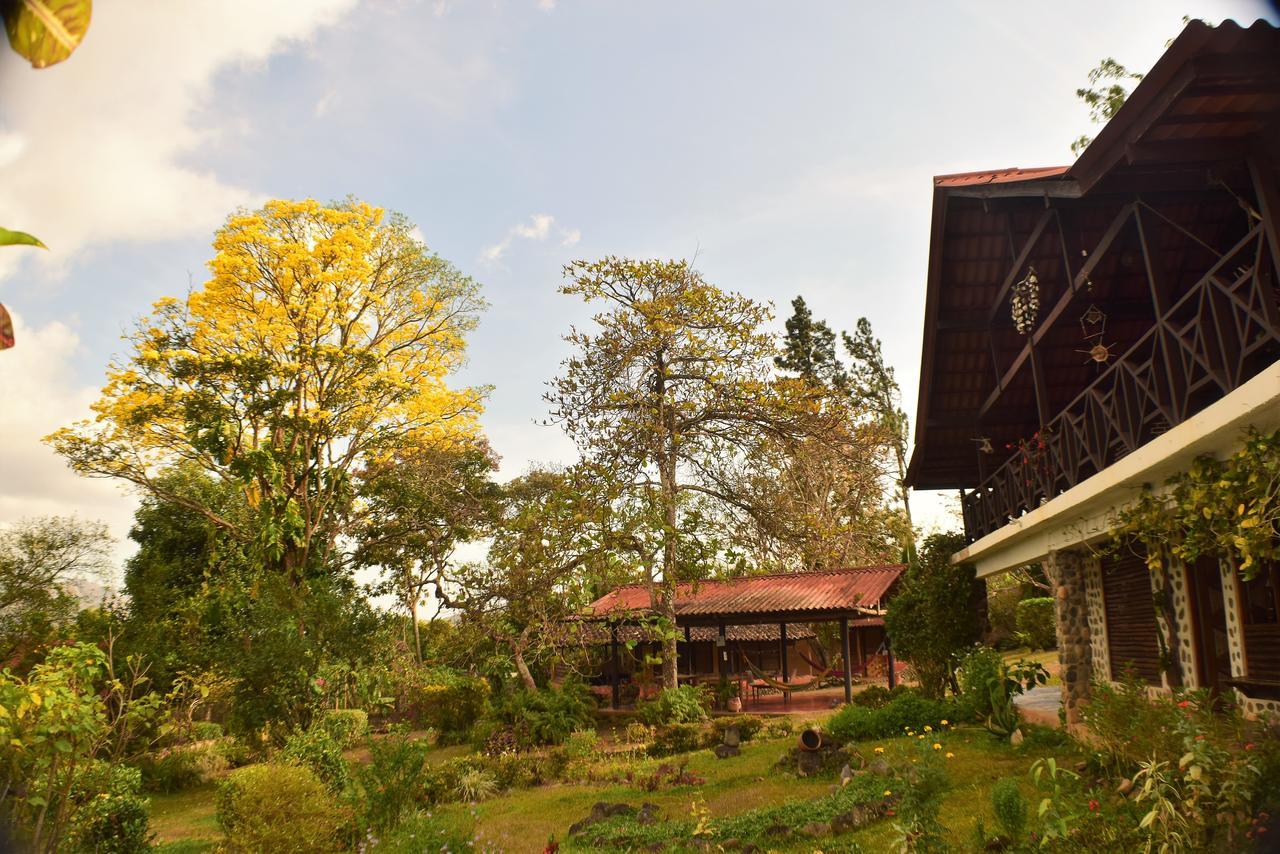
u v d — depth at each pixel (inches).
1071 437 407.5
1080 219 471.8
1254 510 248.4
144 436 954.1
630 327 935.0
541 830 407.8
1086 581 511.2
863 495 1245.1
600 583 895.7
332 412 1027.3
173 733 726.5
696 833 346.3
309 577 995.9
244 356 962.1
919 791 326.3
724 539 935.7
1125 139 271.4
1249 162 261.4
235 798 369.1
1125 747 321.7
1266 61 227.1
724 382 938.7
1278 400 222.5
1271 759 230.7
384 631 885.2
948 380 607.5
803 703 959.6
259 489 1056.2
